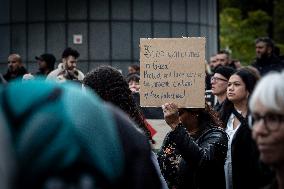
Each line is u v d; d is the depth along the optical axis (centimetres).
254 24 4038
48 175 176
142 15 2111
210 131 582
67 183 177
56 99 184
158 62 641
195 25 2245
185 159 555
